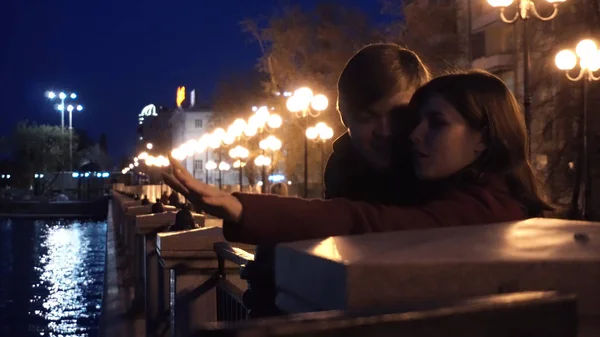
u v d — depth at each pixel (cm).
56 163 12081
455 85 242
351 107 280
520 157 246
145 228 910
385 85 273
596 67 1498
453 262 134
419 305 109
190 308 569
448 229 177
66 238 5222
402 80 275
